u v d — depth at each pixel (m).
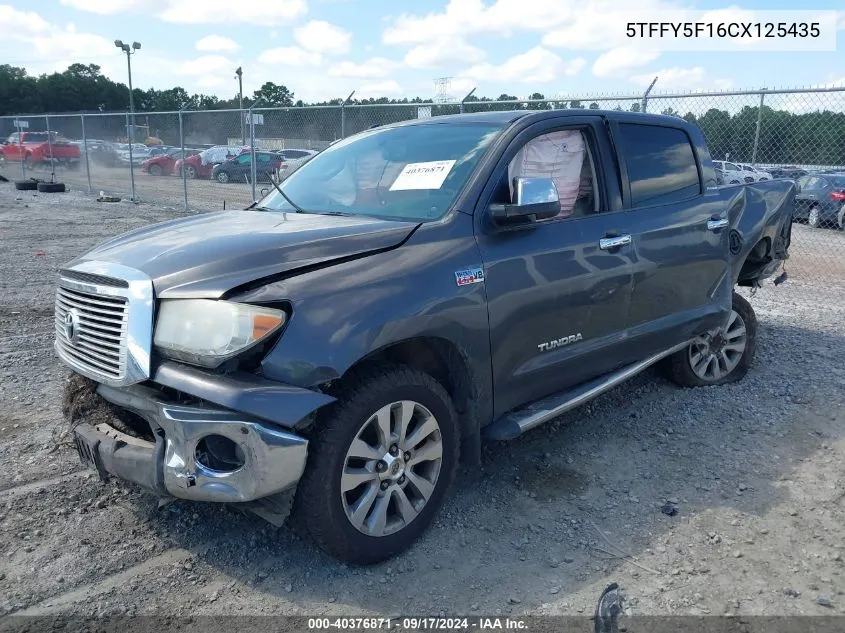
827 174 14.52
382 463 3.04
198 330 2.75
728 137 10.46
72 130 28.02
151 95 95.69
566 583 3.04
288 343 2.74
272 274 2.86
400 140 4.22
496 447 4.36
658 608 2.87
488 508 3.65
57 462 4.02
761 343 6.55
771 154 10.30
